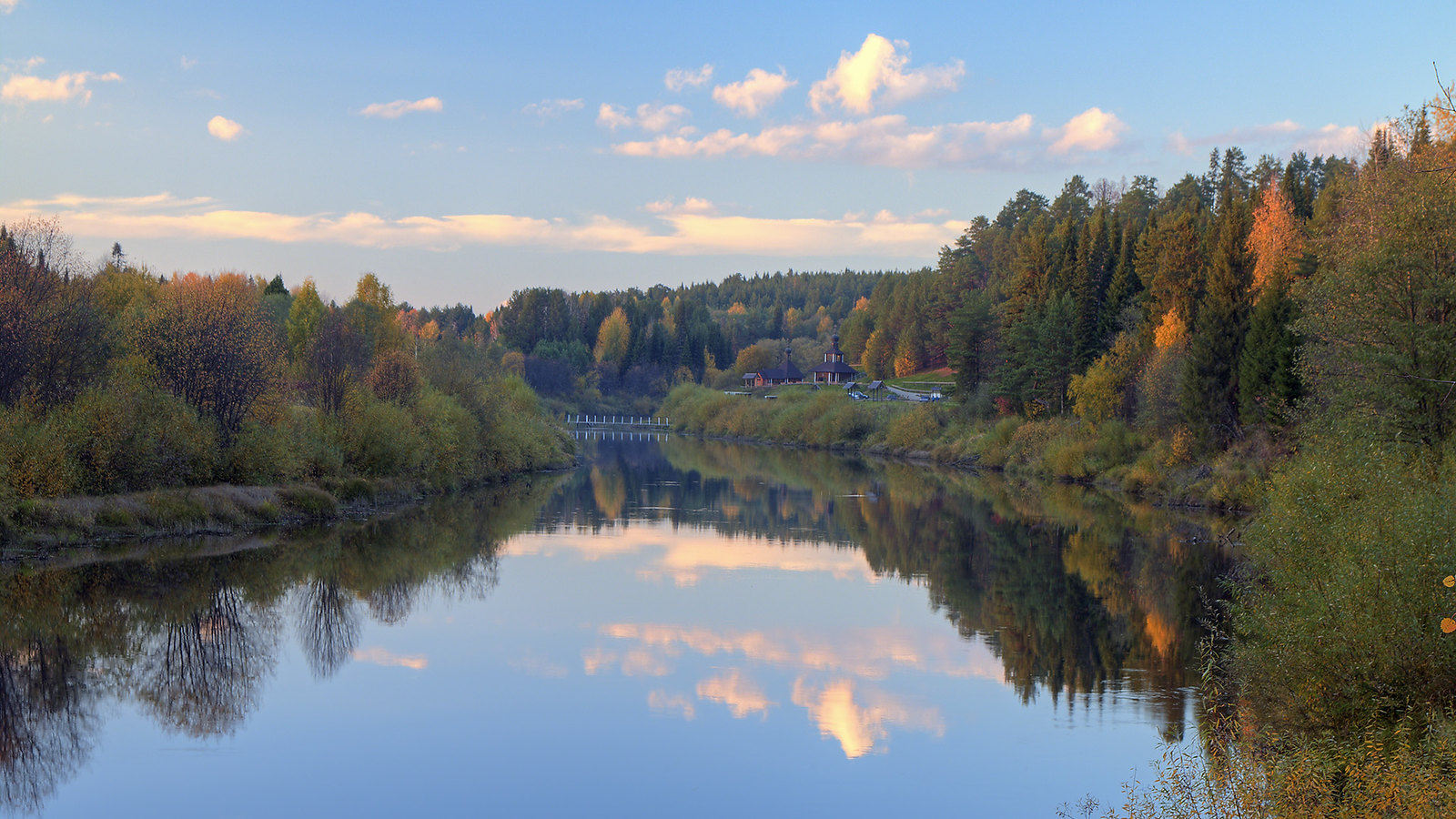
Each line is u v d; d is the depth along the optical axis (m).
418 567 29.77
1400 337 24.73
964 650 21.67
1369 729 12.20
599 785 14.13
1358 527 14.35
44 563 26.97
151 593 24.78
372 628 22.62
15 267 32.84
